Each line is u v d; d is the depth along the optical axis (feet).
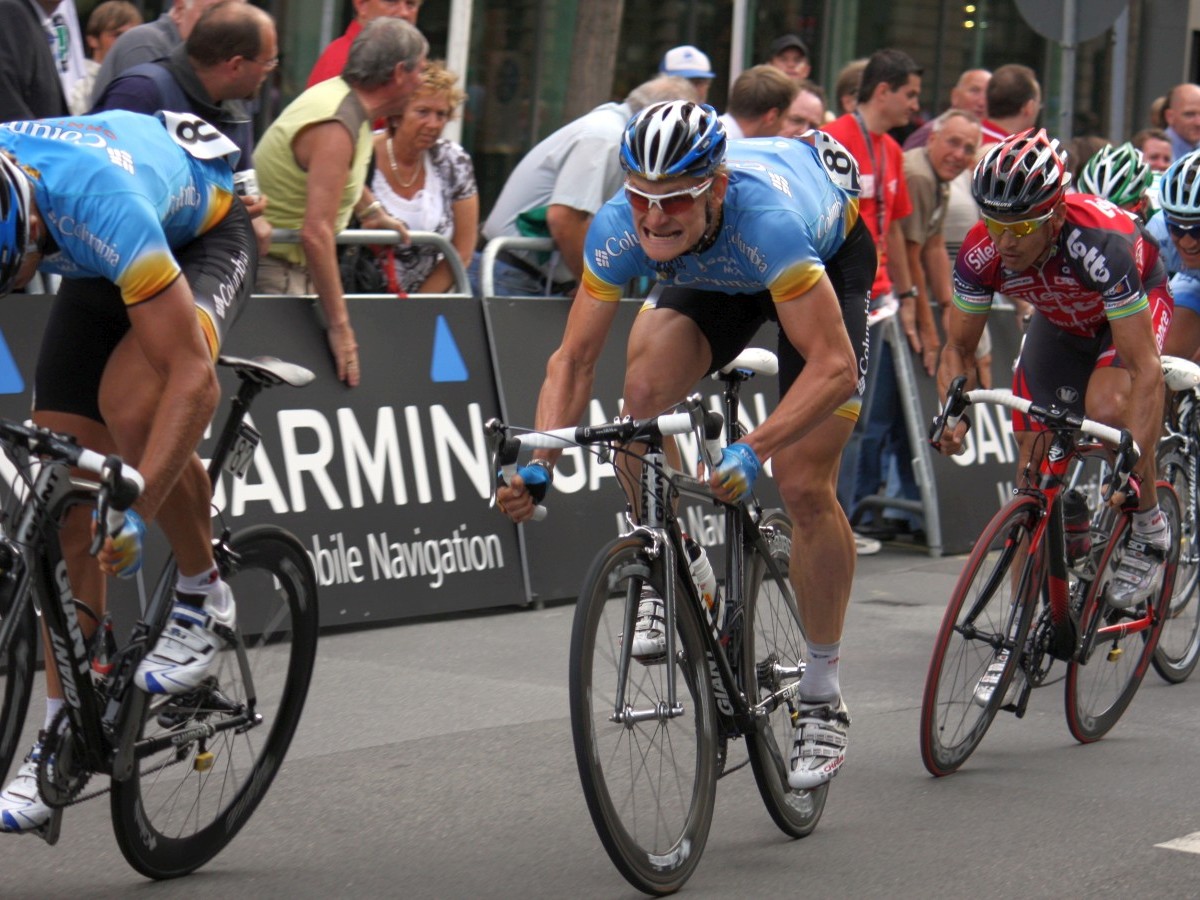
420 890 34.76
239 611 35.86
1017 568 45.29
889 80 71.82
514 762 44.47
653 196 32.71
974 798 42.32
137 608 51.78
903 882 35.78
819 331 34.94
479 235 84.17
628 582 33.65
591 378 37.42
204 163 34.73
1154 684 56.59
